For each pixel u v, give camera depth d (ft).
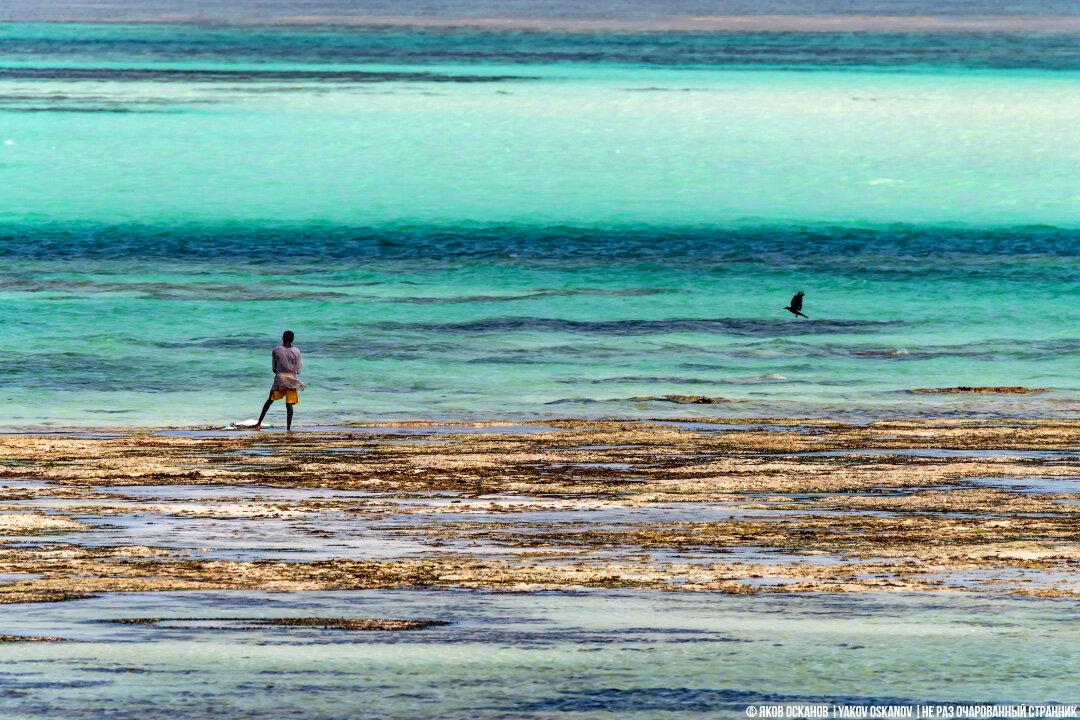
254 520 150.82
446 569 118.62
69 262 476.54
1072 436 233.76
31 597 104.27
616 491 176.24
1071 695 76.33
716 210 611.47
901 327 382.83
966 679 79.61
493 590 108.68
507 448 220.02
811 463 202.28
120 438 232.32
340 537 138.82
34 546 131.44
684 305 415.44
